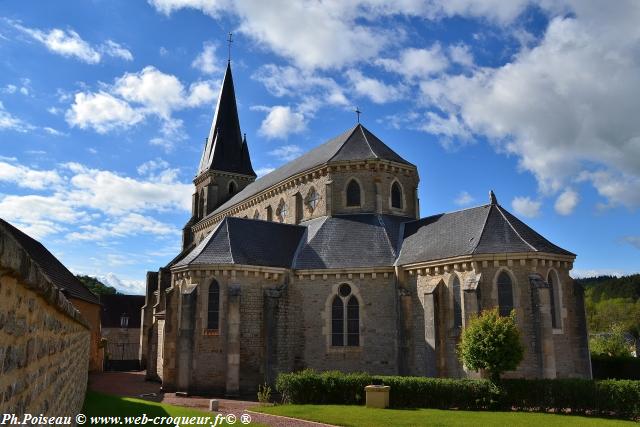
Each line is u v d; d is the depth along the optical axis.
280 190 47.44
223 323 33.56
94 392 31.08
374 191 41.12
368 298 35.00
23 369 6.43
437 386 25.67
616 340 53.53
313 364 34.84
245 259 35.34
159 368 41.25
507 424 20.28
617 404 23.36
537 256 29.42
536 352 28.34
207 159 74.50
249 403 28.47
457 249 31.84
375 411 23.69
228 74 78.12
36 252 40.19
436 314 31.30
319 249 38.06
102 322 81.06
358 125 47.59
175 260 61.22
